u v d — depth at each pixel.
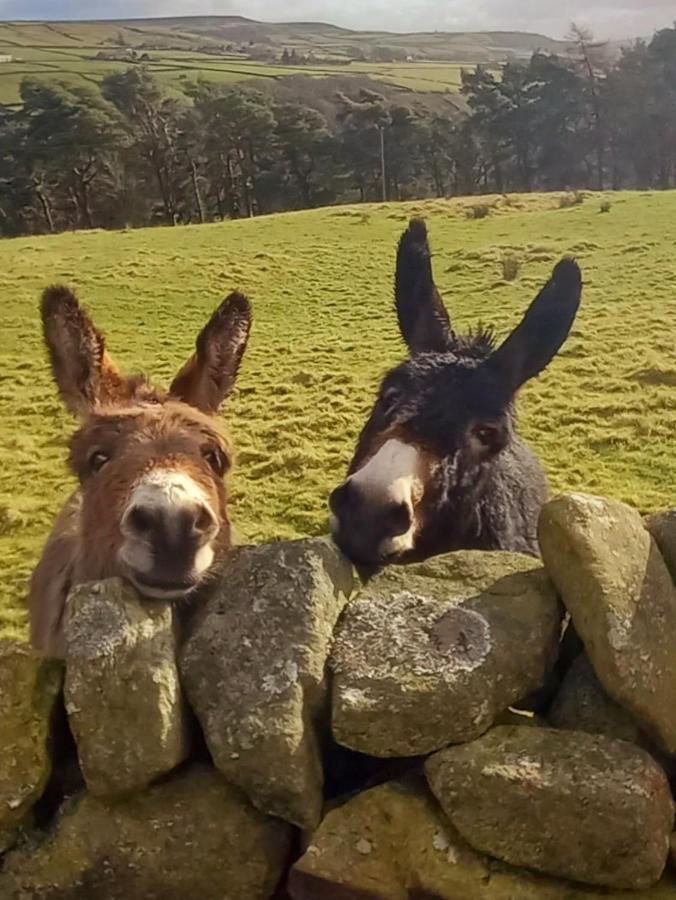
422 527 1.71
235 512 4.52
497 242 12.30
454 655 1.25
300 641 1.26
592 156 29.77
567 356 6.93
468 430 1.79
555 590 1.37
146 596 1.33
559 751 1.21
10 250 13.49
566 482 4.75
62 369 1.70
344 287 10.84
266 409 6.16
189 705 1.27
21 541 4.32
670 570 1.40
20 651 1.29
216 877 1.24
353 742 1.21
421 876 1.20
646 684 1.24
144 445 1.47
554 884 1.19
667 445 5.18
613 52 30.62
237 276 11.30
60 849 1.23
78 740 1.21
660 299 8.84
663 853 1.18
